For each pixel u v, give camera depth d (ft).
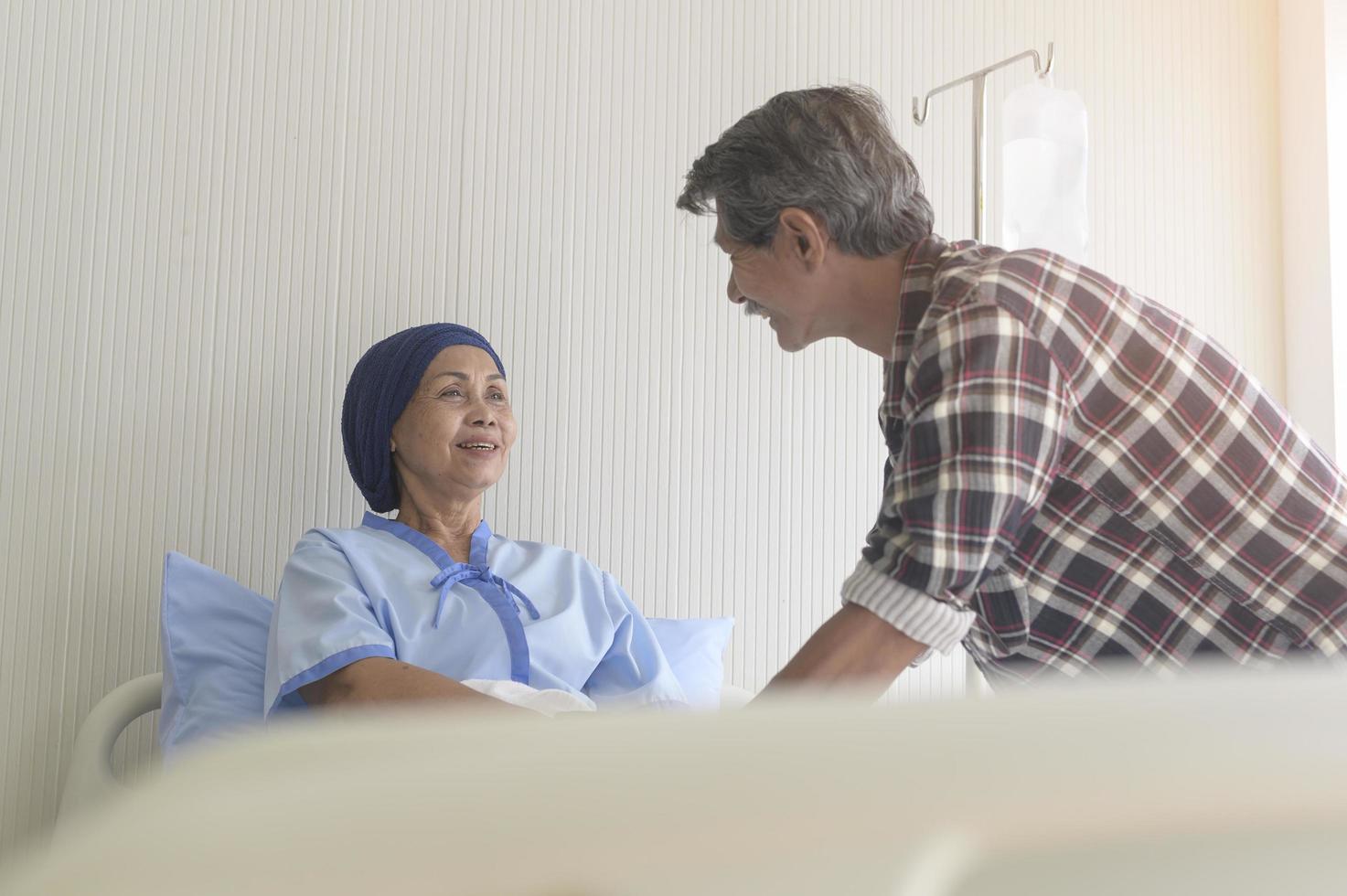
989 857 0.48
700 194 4.35
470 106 7.20
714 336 7.59
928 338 3.59
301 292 6.82
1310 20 8.65
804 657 3.48
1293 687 0.51
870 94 4.19
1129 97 8.50
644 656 6.36
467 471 6.27
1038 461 3.46
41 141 6.44
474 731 0.48
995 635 3.95
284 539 6.71
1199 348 3.71
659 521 7.37
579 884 0.46
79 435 6.39
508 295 7.18
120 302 6.51
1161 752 0.48
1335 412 8.41
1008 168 7.01
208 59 6.75
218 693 5.71
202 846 0.43
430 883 0.44
